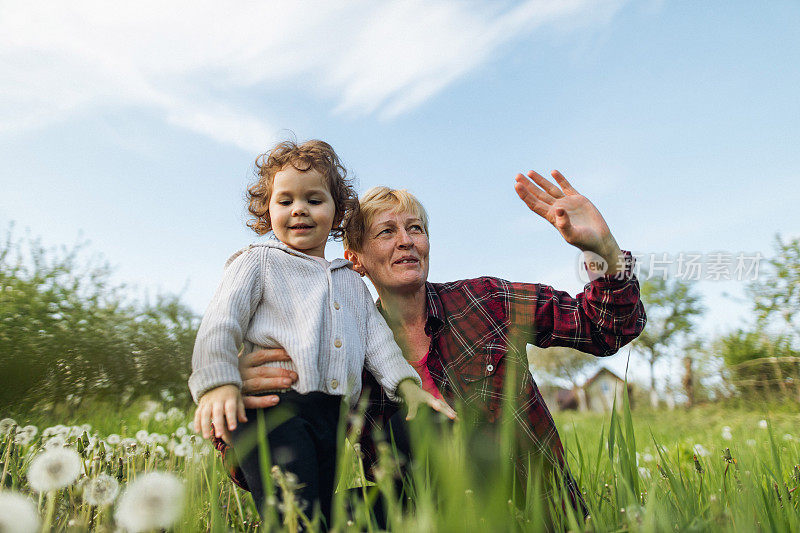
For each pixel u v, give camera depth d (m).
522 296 2.52
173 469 2.09
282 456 1.65
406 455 1.88
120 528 1.15
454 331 2.46
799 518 1.43
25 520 0.81
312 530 1.13
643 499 1.80
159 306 10.73
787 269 19.08
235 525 1.89
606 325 2.32
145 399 9.72
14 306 8.46
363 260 2.66
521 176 2.34
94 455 1.98
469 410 2.04
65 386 7.93
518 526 1.22
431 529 0.89
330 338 2.00
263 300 2.08
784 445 3.23
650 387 16.81
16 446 1.97
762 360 13.48
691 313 29.16
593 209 2.26
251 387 1.82
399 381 2.05
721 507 1.44
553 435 2.22
